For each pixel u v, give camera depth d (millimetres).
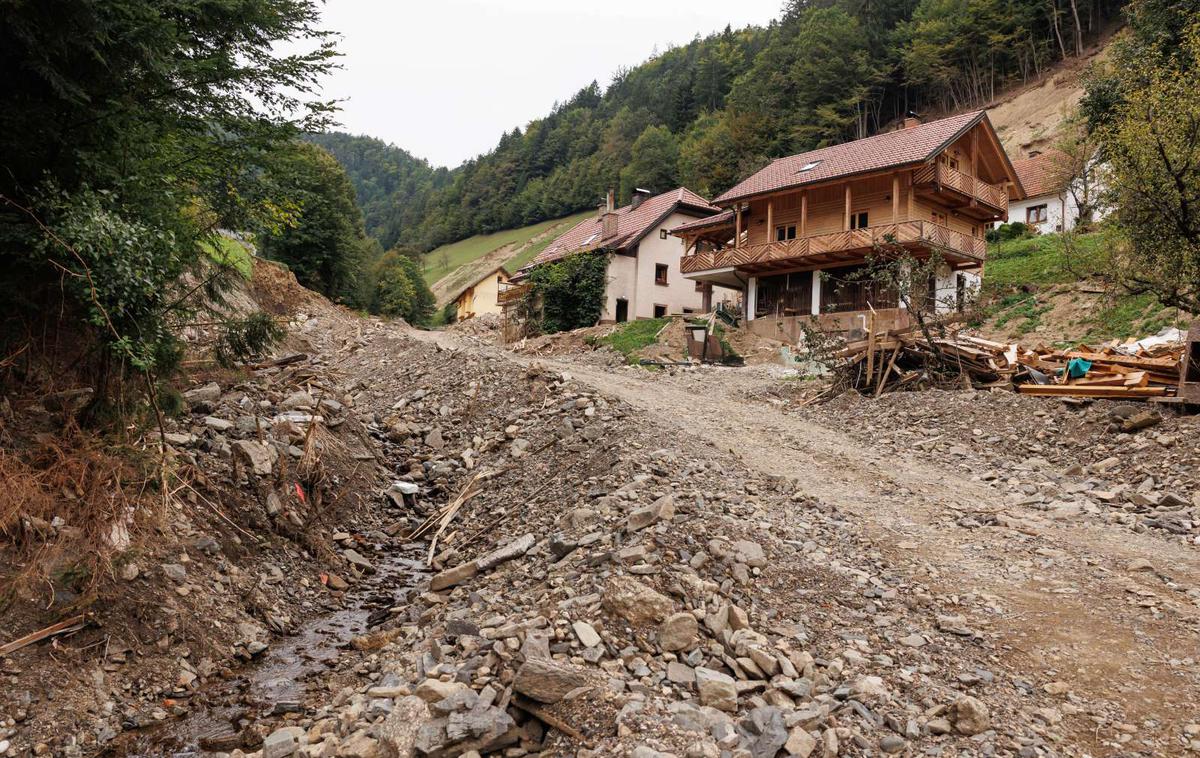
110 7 7484
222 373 13102
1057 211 41719
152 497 7941
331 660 7055
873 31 79938
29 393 8180
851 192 30938
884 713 4984
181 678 6543
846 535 8523
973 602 6832
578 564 7223
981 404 14695
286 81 9492
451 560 9602
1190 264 14102
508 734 4773
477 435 14406
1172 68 17047
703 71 101438
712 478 9820
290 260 40406
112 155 8328
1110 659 5797
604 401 14039
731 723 4742
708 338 28438
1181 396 12438
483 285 65750
